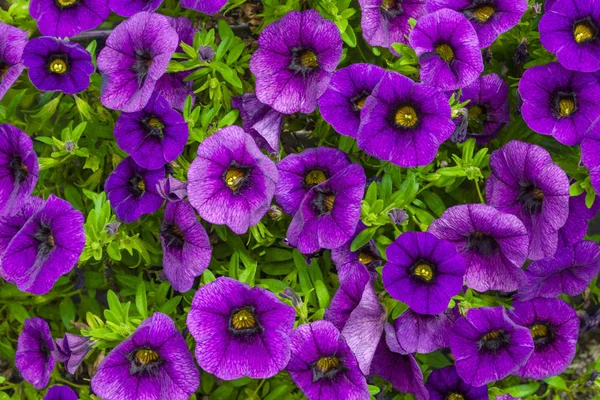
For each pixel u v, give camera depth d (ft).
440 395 1.52
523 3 1.45
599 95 1.44
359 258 1.49
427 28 1.42
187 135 1.45
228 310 1.41
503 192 1.46
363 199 1.49
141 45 1.44
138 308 1.47
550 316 1.50
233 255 1.49
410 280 1.40
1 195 1.45
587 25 1.44
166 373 1.43
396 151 1.42
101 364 1.40
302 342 1.41
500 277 1.44
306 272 1.50
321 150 1.48
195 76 1.50
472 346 1.44
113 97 1.46
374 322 1.41
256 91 1.47
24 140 1.43
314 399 1.42
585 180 1.46
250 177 1.44
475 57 1.42
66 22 1.50
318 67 1.46
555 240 1.43
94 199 1.47
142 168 1.50
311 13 1.44
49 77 1.46
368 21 1.46
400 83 1.40
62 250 1.42
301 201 1.47
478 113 1.54
